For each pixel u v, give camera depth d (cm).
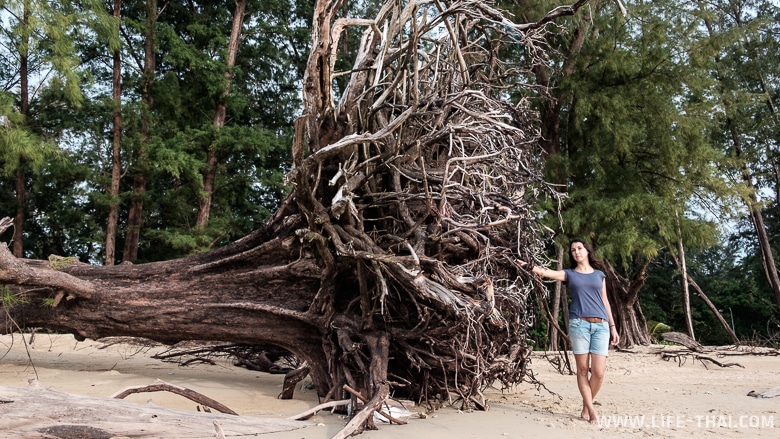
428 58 723
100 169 2020
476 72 777
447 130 575
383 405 514
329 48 538
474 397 572
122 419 405
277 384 717
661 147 1570
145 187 2145
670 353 1241
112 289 716
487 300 532
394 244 557
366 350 559
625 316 1589
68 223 2150
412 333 549
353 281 581
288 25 2334
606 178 1611
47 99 1731
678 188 1627
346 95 602
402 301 566
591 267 554
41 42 1495
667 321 3028
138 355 993
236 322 649
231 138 1892
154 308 687
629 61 1562
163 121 1967
